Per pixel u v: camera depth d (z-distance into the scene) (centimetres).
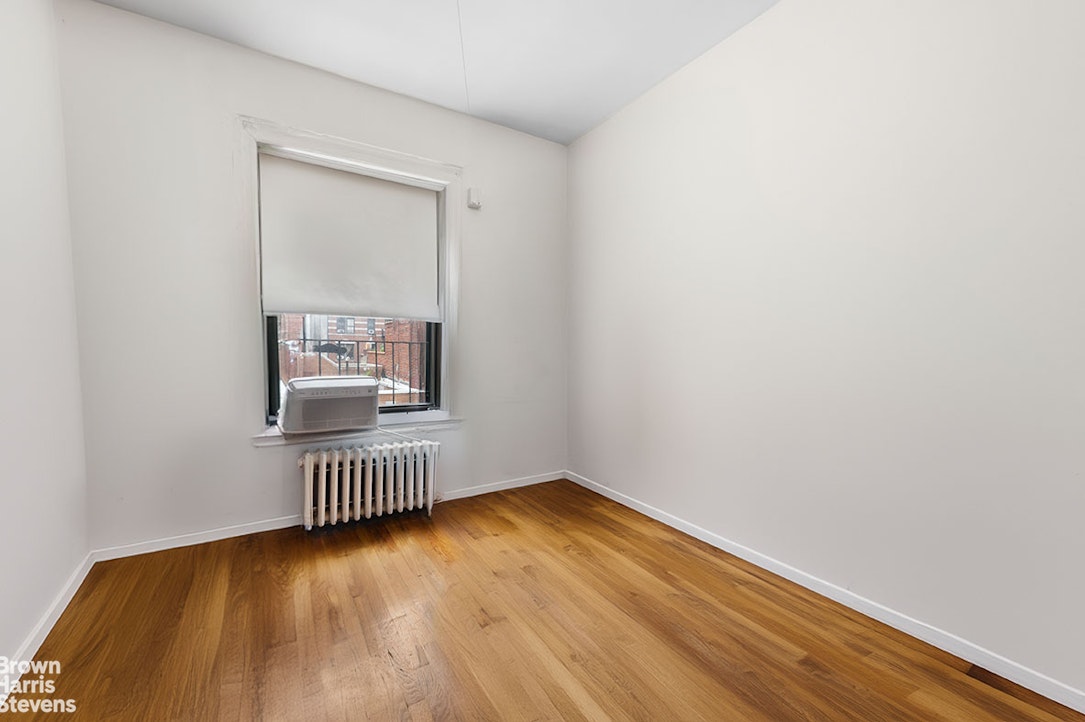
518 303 331
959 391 153
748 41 218
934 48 156
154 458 219
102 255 205
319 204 263
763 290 213
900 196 166
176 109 219
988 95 145
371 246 280
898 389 168
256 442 243
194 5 204
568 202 349
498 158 317
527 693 136
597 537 249
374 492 272
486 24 217
